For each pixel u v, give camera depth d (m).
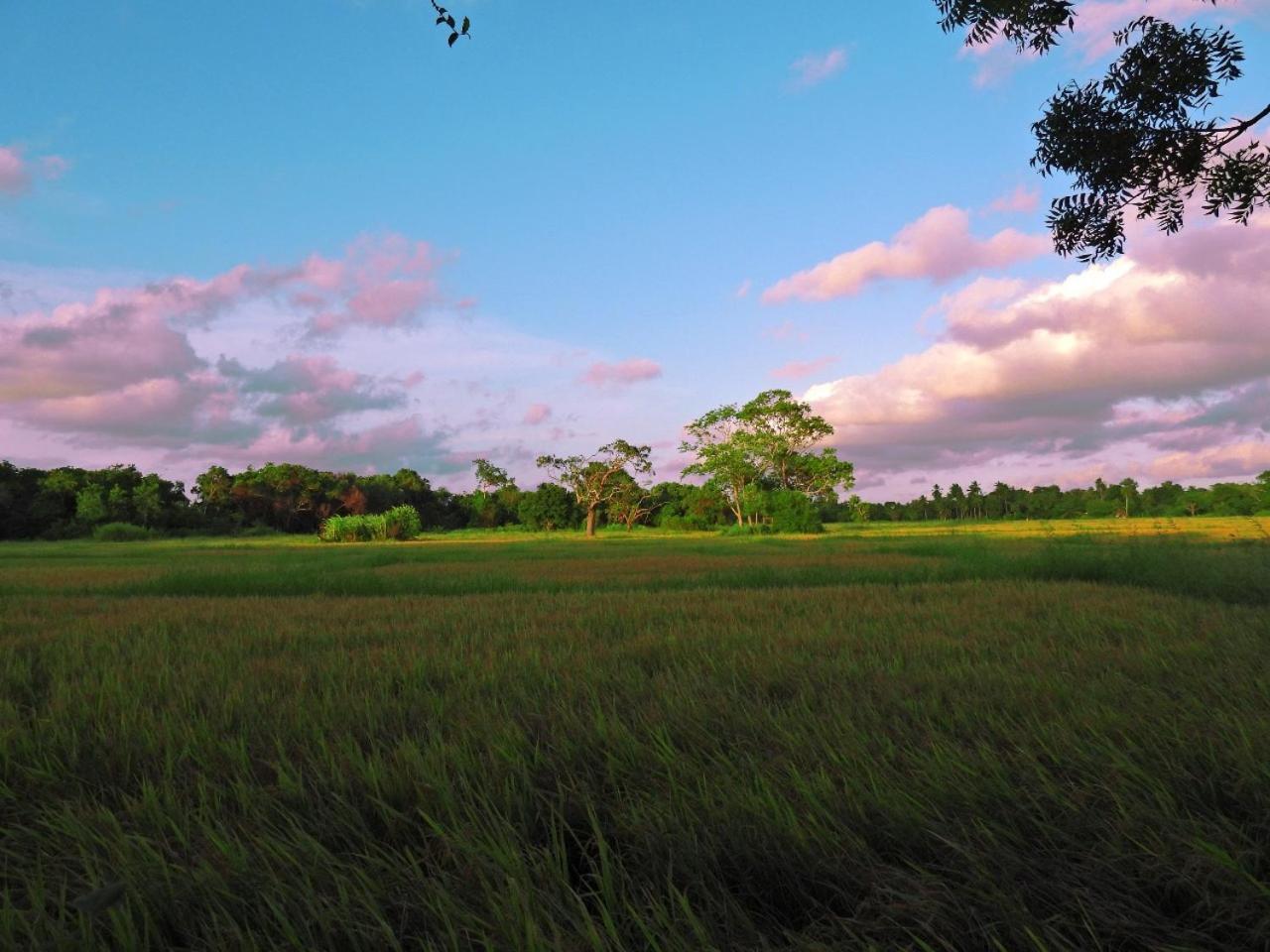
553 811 2.83
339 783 3.25
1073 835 2.55
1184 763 3.06
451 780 3.21
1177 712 3.84
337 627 9.46
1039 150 7.13
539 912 2.14
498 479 112.31
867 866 2.38
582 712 4.44
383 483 114.31
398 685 5.69
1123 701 4.22
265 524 99.44
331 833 2.86
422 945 2.08
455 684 5.58
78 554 38.91
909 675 5.31
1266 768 2.79
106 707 5.00
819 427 76.69
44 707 5.11
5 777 3.69
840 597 12.17
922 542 31.81
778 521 68.88
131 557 34.25
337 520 66.62
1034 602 10.55
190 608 12.17
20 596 15.02
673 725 4.00
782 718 4.03
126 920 2.14
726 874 2.48
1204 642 6.48
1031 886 2.25
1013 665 5.59
